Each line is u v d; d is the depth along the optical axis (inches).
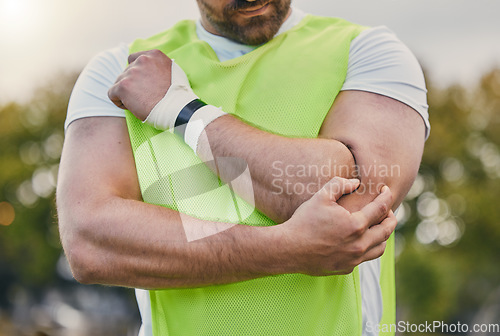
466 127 1314.0
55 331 414.3
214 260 59.1
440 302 1100.5
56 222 68.0
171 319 64.0
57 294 1435.8
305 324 61.8
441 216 1316.4
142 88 64.5
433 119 1314.0
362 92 65.3
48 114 1518.2
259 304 61.6
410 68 67.1
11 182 1499.8
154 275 60.2
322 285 62.9
